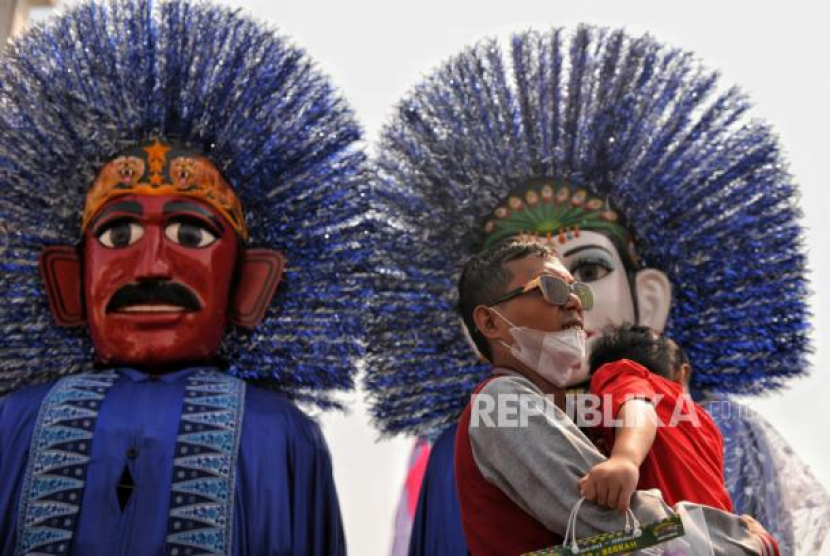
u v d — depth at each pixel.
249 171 4.56
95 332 4.24
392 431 4.59
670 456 2.39
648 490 2.28
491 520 2.32
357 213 4.63
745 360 4.53
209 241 4.35
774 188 4.70
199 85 4.57
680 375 3.11
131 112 4.48
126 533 3.75
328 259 4.57
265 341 4.49
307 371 4.49
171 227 4.32
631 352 3.07
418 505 4.30
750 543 2.23
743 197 4.67
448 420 4.57
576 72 4.81
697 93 4.79
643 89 4.77
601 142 4.69
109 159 4.46
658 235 4.62
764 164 4.71
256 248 4.57
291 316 4.52
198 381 4.19
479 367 4.54
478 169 4.72
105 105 4.49
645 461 2.38
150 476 3.85
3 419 4.01
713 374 4.56
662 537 2.12
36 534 3.76
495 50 4.92
